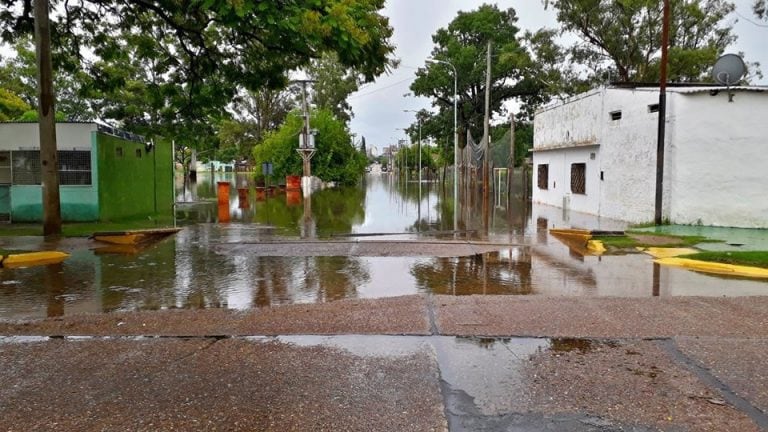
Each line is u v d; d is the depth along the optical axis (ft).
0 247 39.27
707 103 48.44
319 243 42.70
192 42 54.19
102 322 20.51
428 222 61.16
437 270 31.48
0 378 15.20
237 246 41.60
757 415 12.70
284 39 38.68
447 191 136.77
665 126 50.78
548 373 15.24
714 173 48.67
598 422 12.44
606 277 28.94
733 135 48.08
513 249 39.47
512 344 17.66
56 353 17.16
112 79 58.29
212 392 14.19
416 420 12.58
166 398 13.85
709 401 13.42
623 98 57.88
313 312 21.57
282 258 36.22
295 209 81.87
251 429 12.25
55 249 38.99
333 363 16.11
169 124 63.67
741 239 41.06
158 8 50.14
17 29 52.47
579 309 21.63
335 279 29.01
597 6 115.85
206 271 31.71
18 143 57.82
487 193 84.12
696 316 20.48
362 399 13.70
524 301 22.99
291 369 15.70
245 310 22.18
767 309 21.40
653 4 107.14
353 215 71.05
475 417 12.71
